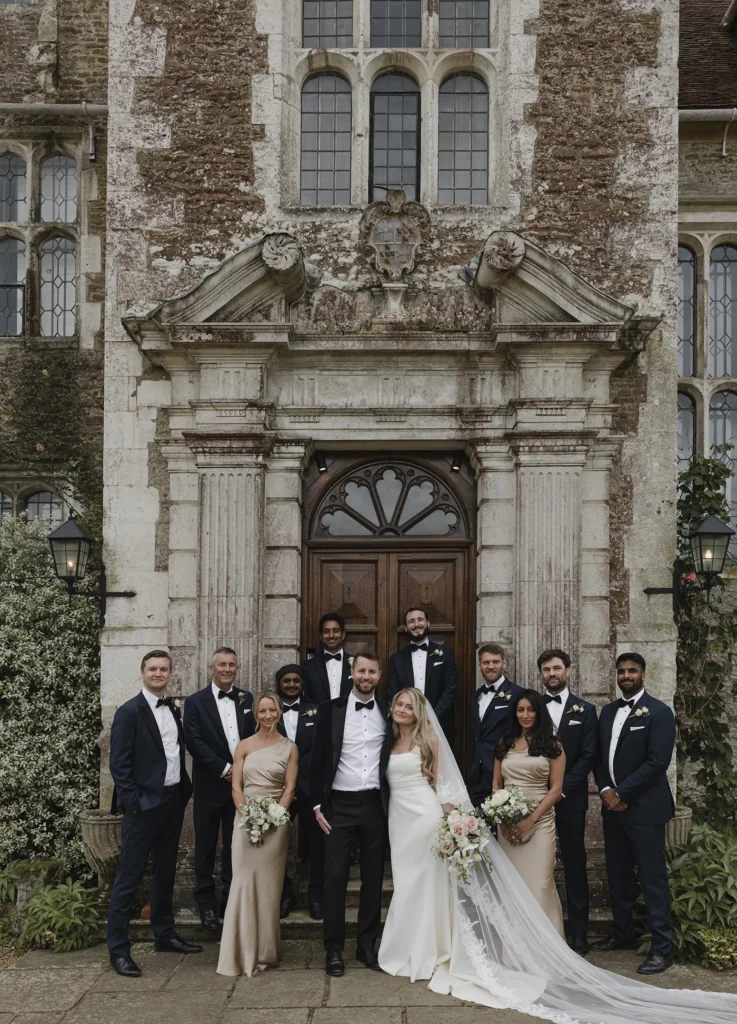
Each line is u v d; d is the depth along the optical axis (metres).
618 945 5.92
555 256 6.95
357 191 7.23
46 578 7.77
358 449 7.12
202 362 6.74
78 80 8.81
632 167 7.01
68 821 7.20
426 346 6.77
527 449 6.69
